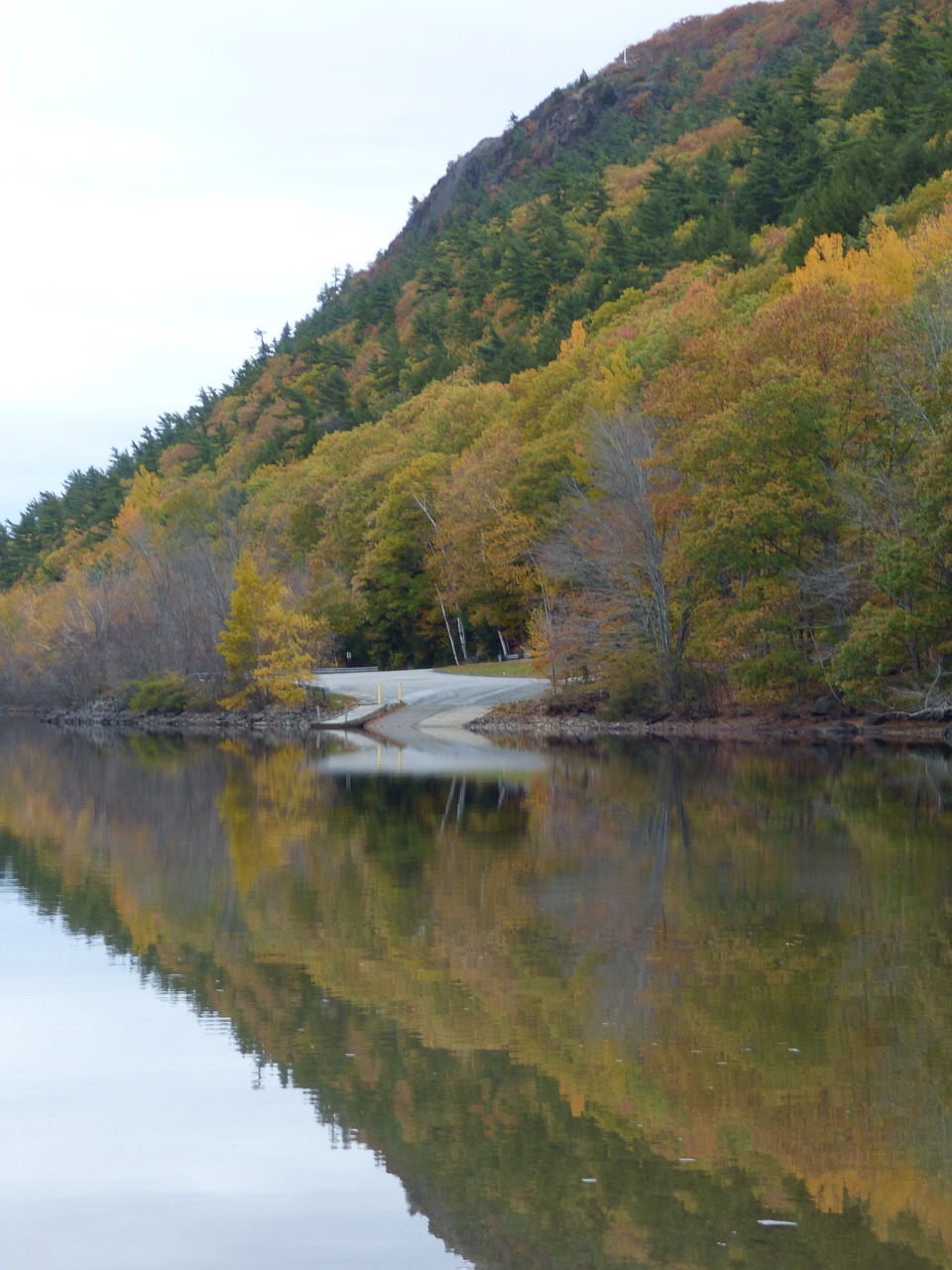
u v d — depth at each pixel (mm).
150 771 51500
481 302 195500
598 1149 12164
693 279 125438
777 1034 15211
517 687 77875
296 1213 11000
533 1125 12633
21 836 32250
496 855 27547
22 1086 13797
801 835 29172
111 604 101938
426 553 104625
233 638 79562
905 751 47812
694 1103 13156
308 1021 15945
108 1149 12242
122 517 171000
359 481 113750
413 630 107688
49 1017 16250
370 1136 12531
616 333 116938
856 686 52656
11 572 198625
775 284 91062
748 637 54281
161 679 90562
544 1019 15859
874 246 84562
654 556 61219
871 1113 12859
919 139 114062
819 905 22016
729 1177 11523
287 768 50125
